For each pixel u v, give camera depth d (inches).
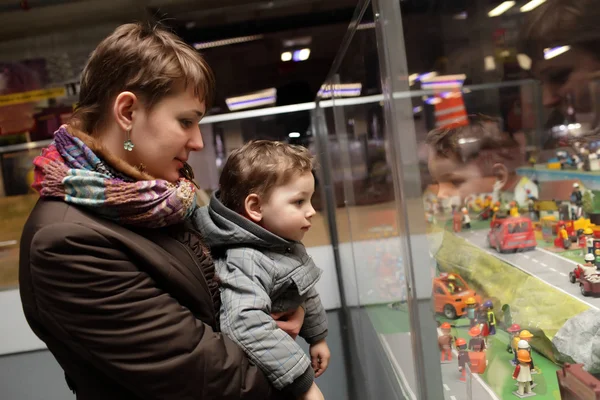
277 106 87.7
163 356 25.8
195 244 31.1
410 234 34.9
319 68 87.2
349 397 65.4
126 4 76.5
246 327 31.0
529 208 47.6
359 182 57.8
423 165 35.2
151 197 26.6
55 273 24.4
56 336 26.1
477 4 37.6
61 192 26.1
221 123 82.8
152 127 27.0
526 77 43.4
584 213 45.8
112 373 25.9
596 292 35.0
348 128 60.6
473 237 45.1
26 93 78.1
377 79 38.5
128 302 25.3
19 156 78.9
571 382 28.2
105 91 27.0
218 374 26.9
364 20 42.2
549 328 33.1
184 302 28.9
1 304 80.2
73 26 76.9
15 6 72.7
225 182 39.6
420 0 33.9
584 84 43.3
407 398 41.3
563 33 40.8
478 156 44.9
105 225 26.2
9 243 79.6
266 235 35.2
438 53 36.8
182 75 26.9
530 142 46.5
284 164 37.0
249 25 84.3
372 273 56.5
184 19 81.6
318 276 38.8
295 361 31.2
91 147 26.9
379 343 55.9
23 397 71.4
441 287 36.7
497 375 32.5
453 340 34.9
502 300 36.5
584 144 45.1
